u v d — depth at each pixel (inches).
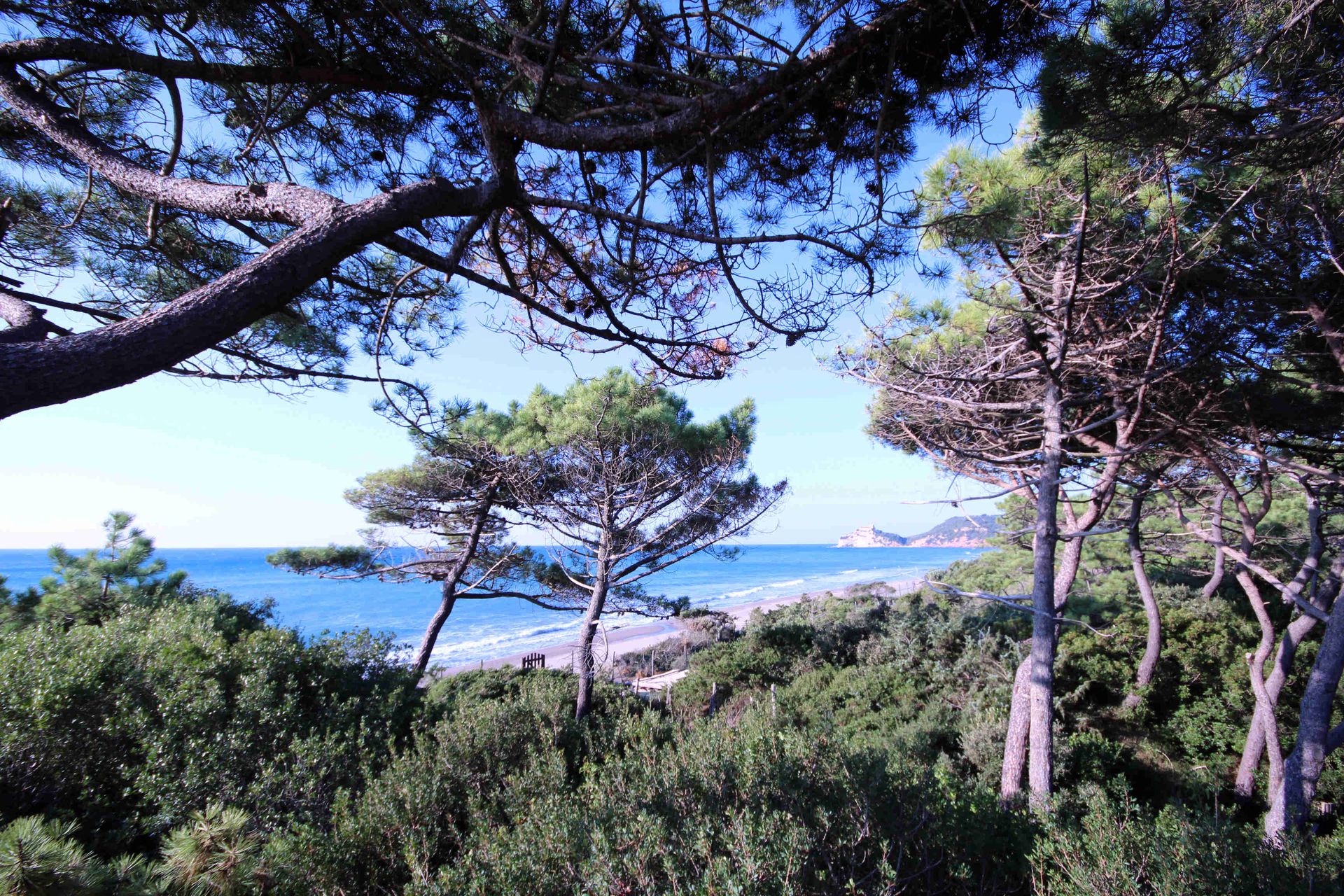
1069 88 138.2
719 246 90.2
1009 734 305.4
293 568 524.1
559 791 136.9
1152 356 243.9
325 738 168.7
